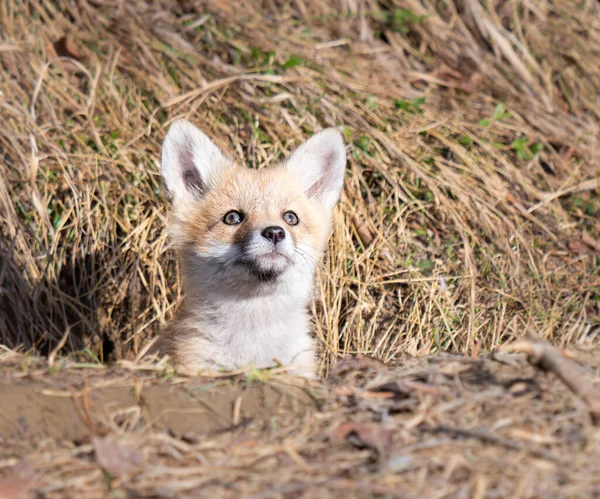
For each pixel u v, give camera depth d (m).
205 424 6.13
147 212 11.62
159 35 13.98
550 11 16.08
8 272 11.01
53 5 14.11
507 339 10.99
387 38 14.98
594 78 14.95
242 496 4.73
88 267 11.26
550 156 13.24
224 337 9.23
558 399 5.79
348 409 6.07
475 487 4.71
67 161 11.75
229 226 9.17
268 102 12.90
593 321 11.23
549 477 4.82
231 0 15.05
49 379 6.60
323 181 10.02
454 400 5.90
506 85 14.42
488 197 12.07
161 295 11.23
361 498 4.66
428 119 13.23
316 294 11.00
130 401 6.34
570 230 12.26
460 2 15.65
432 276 11.13
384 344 10.93
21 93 12.59
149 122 12.53
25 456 5.39
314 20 15.01
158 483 4.95
